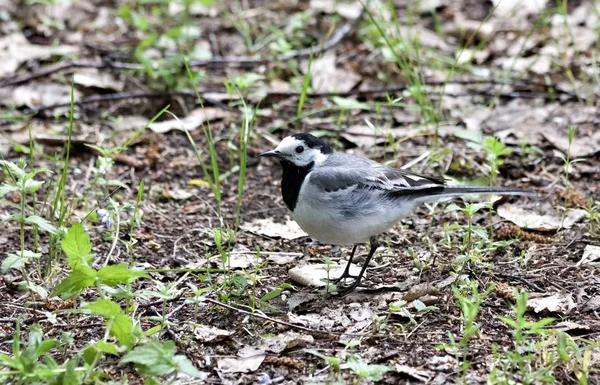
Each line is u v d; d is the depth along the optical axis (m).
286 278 10.32
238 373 8.23
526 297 7.76
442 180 10.56
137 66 15.84
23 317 9.28
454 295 9.37
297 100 15.20
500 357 8.14
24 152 13.13
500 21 18.06
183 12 18.09
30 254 8.60
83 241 8.16
